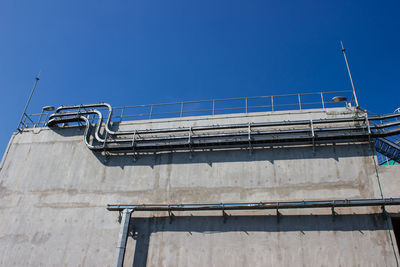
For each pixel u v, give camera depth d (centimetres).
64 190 2264
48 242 2102
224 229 1927
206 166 2145
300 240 1823
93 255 2011
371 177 1912
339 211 1853
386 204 1761
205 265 1858
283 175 2022
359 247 1750
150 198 2114
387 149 2056
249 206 1880
